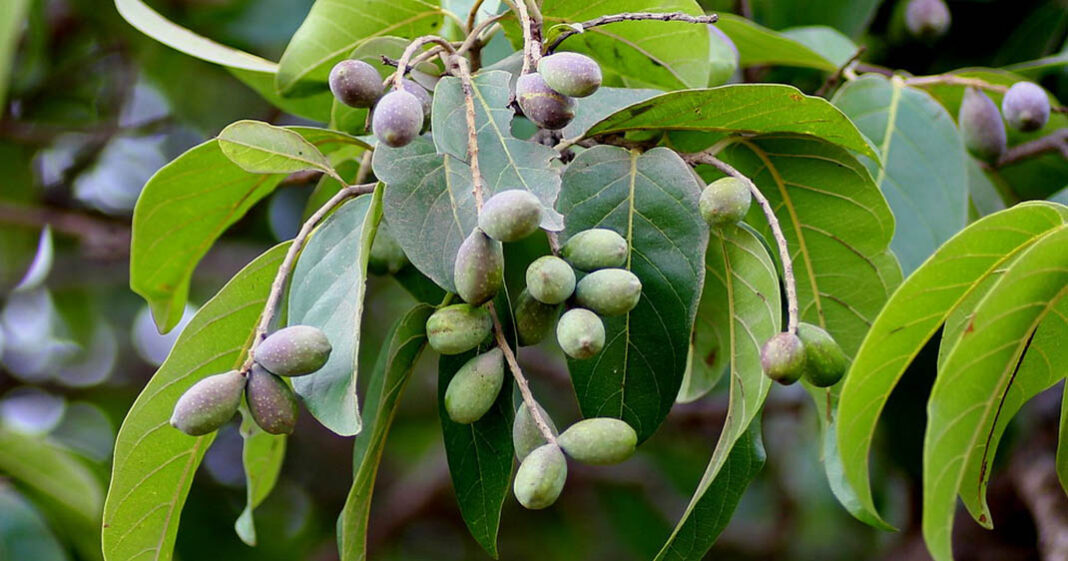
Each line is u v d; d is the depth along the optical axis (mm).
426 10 1017
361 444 954
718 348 1014
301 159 925
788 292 879
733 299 914
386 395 922
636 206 917
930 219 1041
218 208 1040
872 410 843
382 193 909
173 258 1054
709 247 967
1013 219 833
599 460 856
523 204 832
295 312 906
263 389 861
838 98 1072
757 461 932
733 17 1136
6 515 1280
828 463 963
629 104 945
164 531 962
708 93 914
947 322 888
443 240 882
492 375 881
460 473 930
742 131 954
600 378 917
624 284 859
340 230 914
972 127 1098
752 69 1263
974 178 1147
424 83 950
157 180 997
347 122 1025
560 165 942
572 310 861
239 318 943
